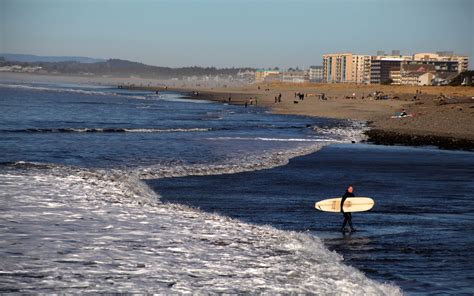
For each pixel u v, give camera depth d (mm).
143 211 26578
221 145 60750
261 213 29859
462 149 62438
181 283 16359
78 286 15523
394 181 40969
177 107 151625
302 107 151500
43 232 21125
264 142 65250
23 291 14875
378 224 27891
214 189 36219
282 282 17094
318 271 18656
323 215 29844
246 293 15883
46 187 31078
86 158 47875
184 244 20781
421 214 30406
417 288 18031
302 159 51344
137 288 15680
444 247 23578
